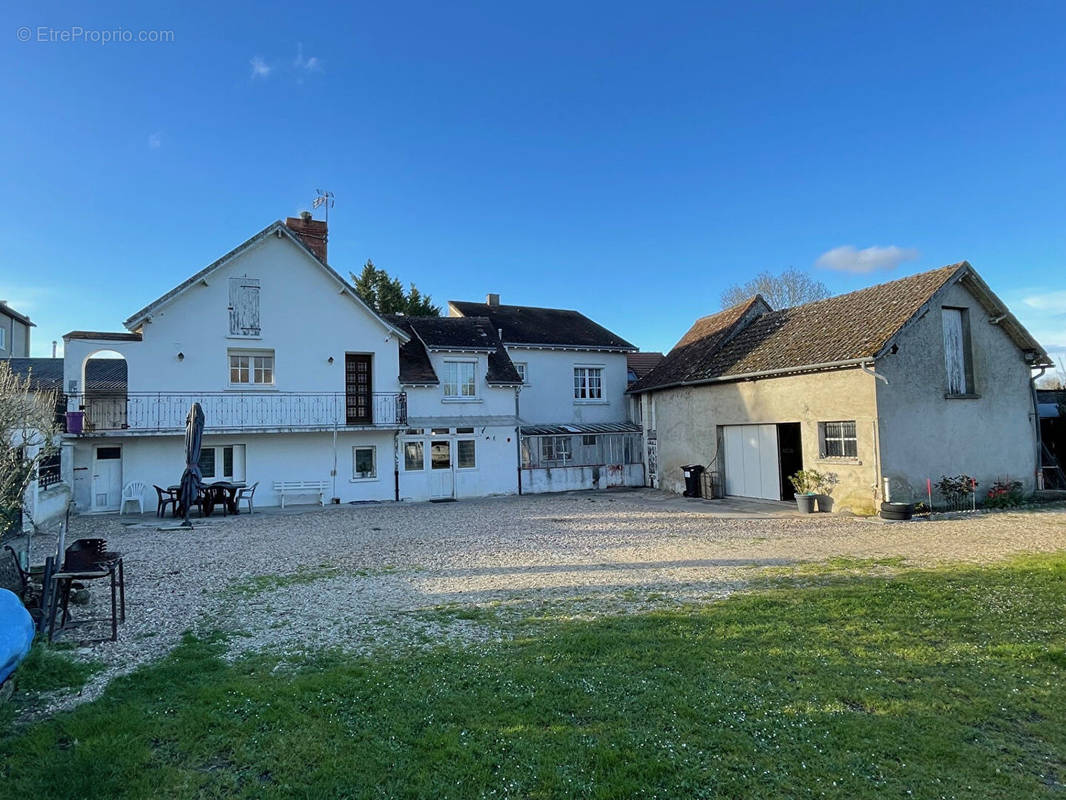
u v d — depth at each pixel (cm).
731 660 574
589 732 441
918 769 396
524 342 2741
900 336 1664
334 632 703
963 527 1393
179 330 2003
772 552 1155
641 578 952
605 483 2609
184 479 1559
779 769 395
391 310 4650
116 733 445
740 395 2073
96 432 1834
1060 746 426
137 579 986
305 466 2139
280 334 2127
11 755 418
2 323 3412
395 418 2242
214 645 660
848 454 1708
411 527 1562
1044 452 2005
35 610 727
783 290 4559
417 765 402
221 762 413
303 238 2434
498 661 585
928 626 675
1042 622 686
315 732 447
